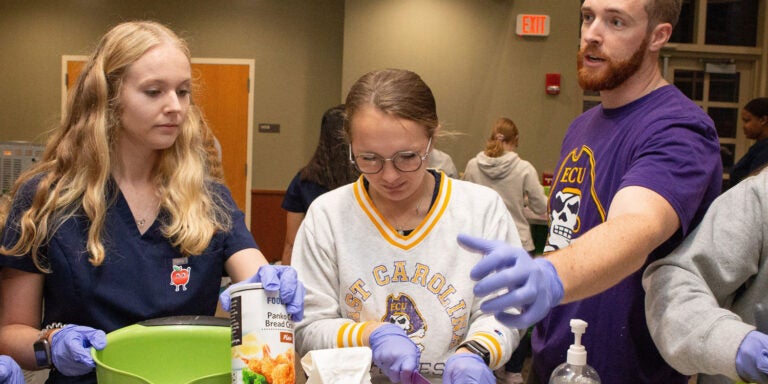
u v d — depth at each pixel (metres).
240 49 7.39
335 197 1.49
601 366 1.50
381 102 1.28
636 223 1.16
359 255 1.43
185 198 1.52
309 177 2.89
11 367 1.16
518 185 4.50
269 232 7.51
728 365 1.09
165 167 1.54
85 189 1.46
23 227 1.42
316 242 1.46
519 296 0.88
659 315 1.23
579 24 6.59
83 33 7.36
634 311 1.47
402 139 1.29
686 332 1.17
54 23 7.35
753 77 7.04
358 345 1.28
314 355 1.11
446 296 1.40
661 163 1.33
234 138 7.45
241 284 1.13
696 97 7.04
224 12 7.36
